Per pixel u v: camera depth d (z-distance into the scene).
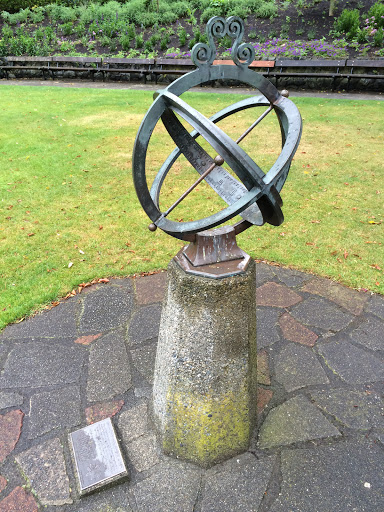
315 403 2.77
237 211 1.87
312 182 5.98
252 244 4.58
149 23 15.88
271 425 2.61
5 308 3.61
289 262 4.26
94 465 2.33
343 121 8.72
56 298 3.78
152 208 2.05
